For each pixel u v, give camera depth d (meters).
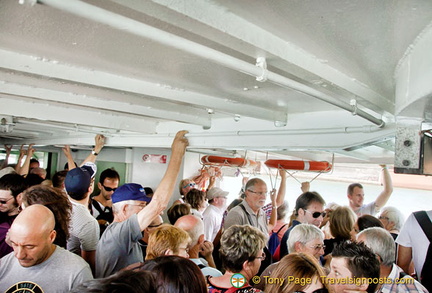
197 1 0.79
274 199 4.09
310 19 0.93
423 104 1.07
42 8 0.92
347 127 2.16
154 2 0.71
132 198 1.91
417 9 0.83
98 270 1.66
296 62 1.13
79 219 2.03
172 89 1.78
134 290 0.74
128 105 2.12
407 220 1.97
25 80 1.60
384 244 1.72
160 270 1.05
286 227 3.59
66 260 1.41
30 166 5.70
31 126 3.65
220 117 2.79
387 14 0.88
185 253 1.83
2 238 1.88
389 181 4.19
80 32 1.10
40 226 1.29
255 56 1.06
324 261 2.38
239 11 0.88
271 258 2.88
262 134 2.57
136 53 1.29
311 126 2.37
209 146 2.91
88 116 2.65
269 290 1.56
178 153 2.17
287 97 1.96
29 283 1.32
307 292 1.45
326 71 1.28
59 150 8.07
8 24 1.04
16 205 2.02
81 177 2.13
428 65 0.90
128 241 1.63
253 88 1.79
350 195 3.99
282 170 4.54
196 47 0.89
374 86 1.56
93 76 1.50
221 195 3.76
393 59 1.19
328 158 5.09
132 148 6.50
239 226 1.74
